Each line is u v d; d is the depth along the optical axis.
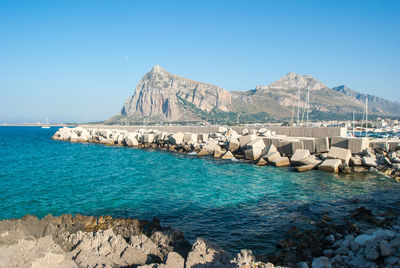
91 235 8.99
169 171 25.12
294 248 9.70
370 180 20.25
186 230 11.67
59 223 10.88
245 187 18.66
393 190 17.59
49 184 20.06
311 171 23.53
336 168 22.88
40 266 6.95
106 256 7.90
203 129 50.56
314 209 14.04
